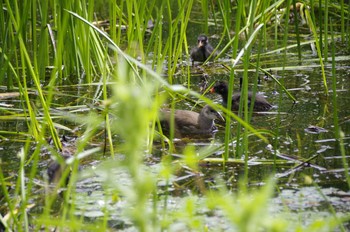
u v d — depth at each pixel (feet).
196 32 72.23
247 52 36.42
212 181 34.99
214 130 44.96
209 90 52.19
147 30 71.87
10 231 28.27
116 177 35.22
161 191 33.50
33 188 34.37
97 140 41.27
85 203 32.30
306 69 56.65
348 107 46.70
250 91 50.37
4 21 54.24
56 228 29.68
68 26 54.29
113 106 45.96
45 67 55.36
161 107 48.80
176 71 57.93
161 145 40.88
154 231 24.99
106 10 80.74
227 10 61.11
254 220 19.34
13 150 39.70
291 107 47.42
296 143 40.22
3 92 51.26
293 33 69.36
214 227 29.40
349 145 39.52
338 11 73.05
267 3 57.52
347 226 29.53
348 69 56.03
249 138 41.55
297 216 30.48
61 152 38.75
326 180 34.68
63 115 44.91
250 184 34.35
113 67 56.29
